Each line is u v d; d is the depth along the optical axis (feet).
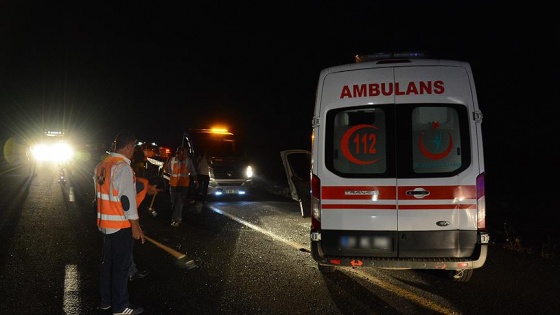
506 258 26.91
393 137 19.88
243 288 21.33
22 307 18.76
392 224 19.81
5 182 65.87
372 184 19.90
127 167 17.51
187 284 21.89
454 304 19.34
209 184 52.31
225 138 55.67
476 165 19.63
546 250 27.50
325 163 20.36
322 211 20.35
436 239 19.66
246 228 35.27
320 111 20.51
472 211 19.60
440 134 19.76
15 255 26.40
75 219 37.70
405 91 19.92
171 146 65.46
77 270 23.72
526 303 19.51
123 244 17.72
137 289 21.17
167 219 39.27
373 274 23.44
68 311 18.40
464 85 19.84
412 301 19.66
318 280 22.47
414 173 19.75
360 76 20.24
